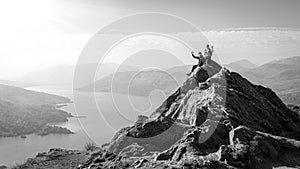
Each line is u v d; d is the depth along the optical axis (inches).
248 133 852.6
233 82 1234.6
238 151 757.9
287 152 831.7
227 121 949.8
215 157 760.3
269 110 1186.0
